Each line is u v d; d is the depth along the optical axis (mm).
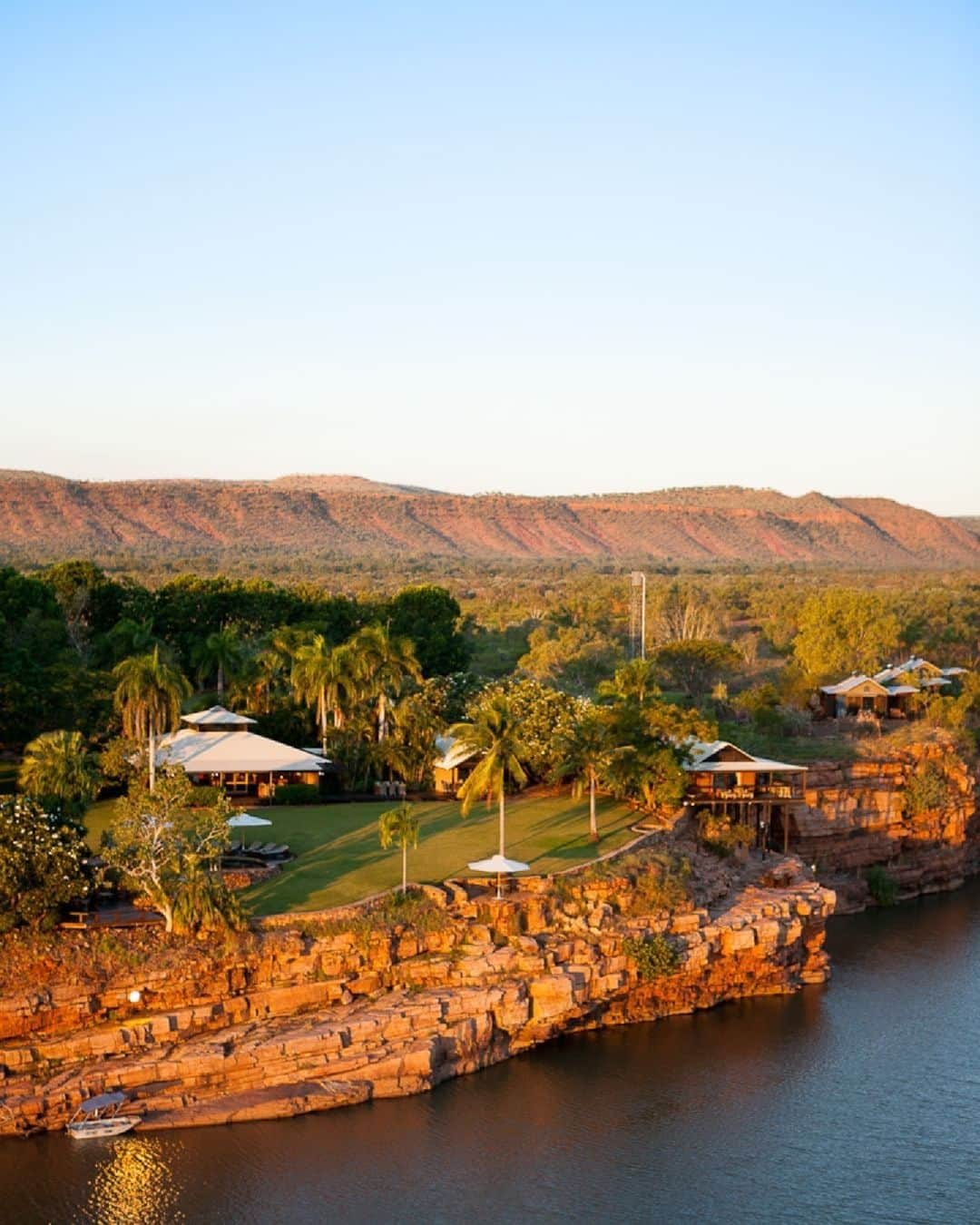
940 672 158000
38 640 122500
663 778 92375
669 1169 57281
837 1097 64375
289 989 65125
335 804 94500
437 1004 65250
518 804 95125
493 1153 57875
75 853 65562
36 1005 61406
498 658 189625
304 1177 55500
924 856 106062
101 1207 52812
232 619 147750
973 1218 54125
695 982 75062
